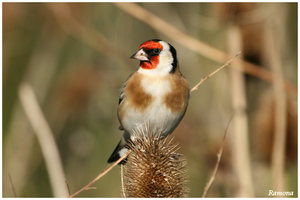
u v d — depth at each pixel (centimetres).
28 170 1273
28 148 1272
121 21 1327
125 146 943
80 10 1228
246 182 955
